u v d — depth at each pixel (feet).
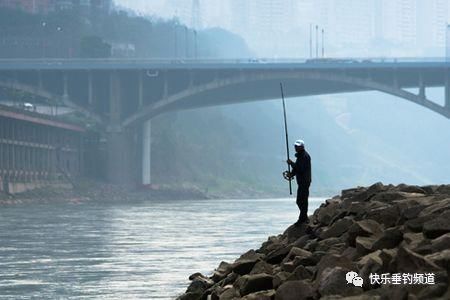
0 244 245.86
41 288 143.02
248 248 226.38
